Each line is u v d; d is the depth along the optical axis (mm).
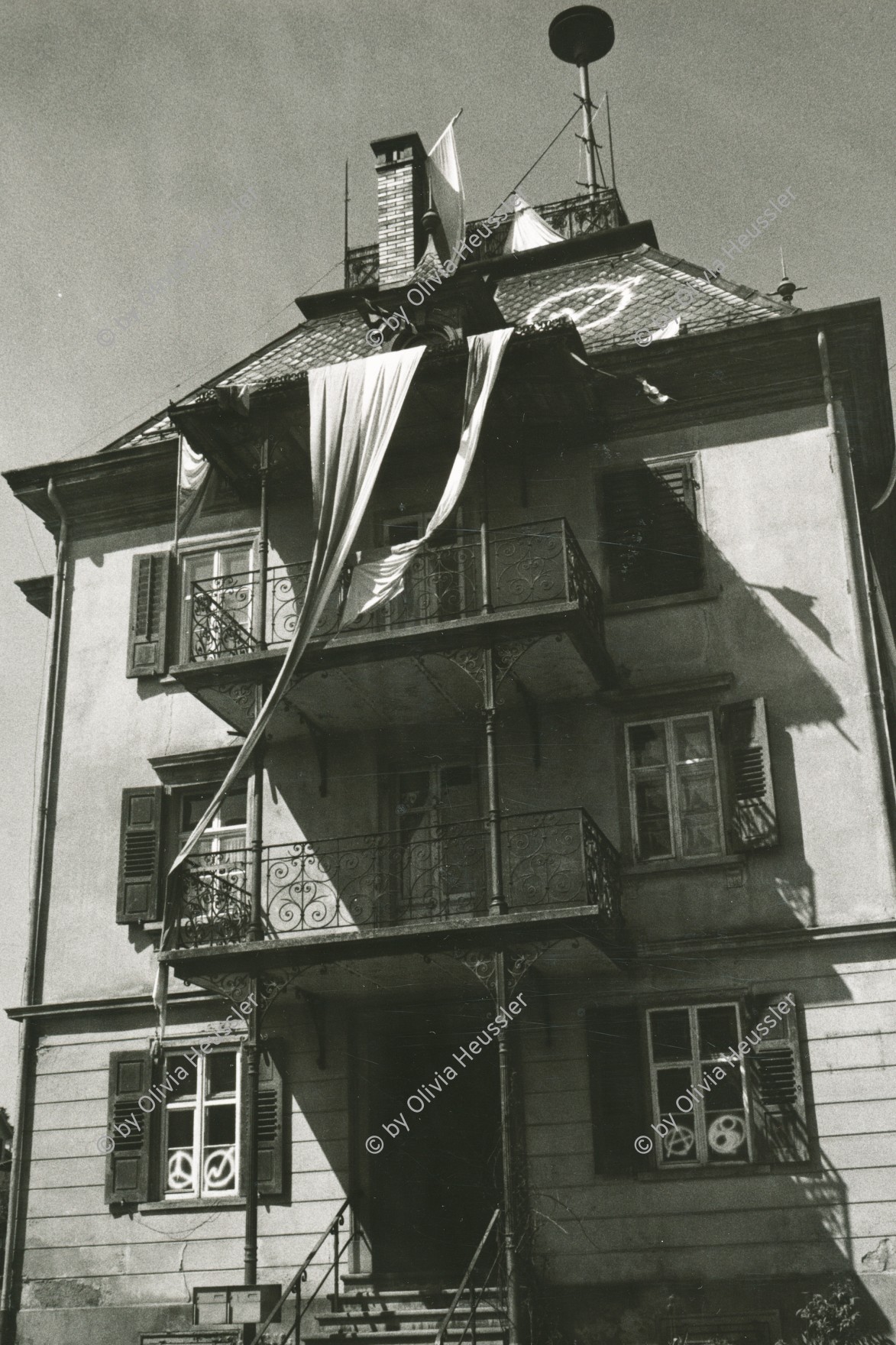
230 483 23594
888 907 19141
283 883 21828
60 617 24906
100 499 25297
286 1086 20906
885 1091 18453
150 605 24344
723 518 21672
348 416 20688
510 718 21703
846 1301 17469
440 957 19094
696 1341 18016
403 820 21891
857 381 22250
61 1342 20688
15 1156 21891
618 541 22000
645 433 22438
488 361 20453
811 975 19172
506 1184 17516
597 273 25797
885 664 20812
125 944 22594
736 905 19766
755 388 22047
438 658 20219
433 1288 19391
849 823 19688
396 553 20422
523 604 19516
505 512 22547
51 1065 22297
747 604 21109
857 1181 18188
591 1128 19359
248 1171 18734
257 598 23234
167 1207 20906
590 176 30031
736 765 20203
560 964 19609
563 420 22266
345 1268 19891
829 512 21156
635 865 20297
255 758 20453
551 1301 18641
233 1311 19359
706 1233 18516
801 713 20359
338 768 22297
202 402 21453
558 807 20969
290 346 26859
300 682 20797
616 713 21203
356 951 18969
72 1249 21188
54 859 23453
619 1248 18750
